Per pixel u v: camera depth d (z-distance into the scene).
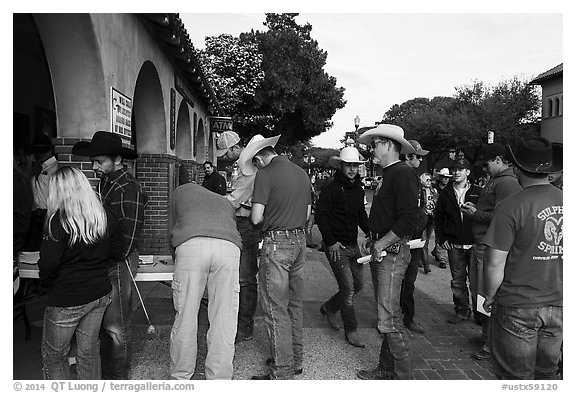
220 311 3.60
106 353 3.48
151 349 4.43
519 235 2.80
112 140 3.48
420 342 4.82
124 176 3.52
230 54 22.56
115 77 4.52
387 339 3.68
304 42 29.09
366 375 3.90
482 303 3.26
